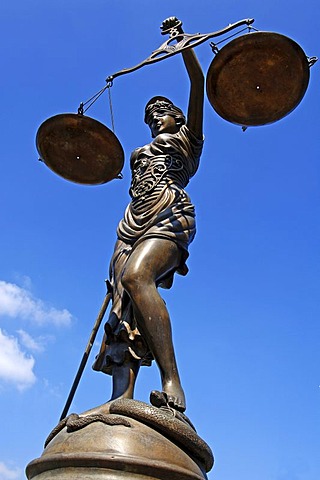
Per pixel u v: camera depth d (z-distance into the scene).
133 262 8.03
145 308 7.69
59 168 10.06
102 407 6.99
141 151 9.49
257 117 9.23
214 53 8.71
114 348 8.02
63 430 6.79
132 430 6.51
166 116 9.84
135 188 9.12
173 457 6.43
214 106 9.19
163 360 7.50
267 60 8.47
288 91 8.82
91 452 6.23
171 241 8.34
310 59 8.59
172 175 9.10
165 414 6.70
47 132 9.45
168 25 9.67
